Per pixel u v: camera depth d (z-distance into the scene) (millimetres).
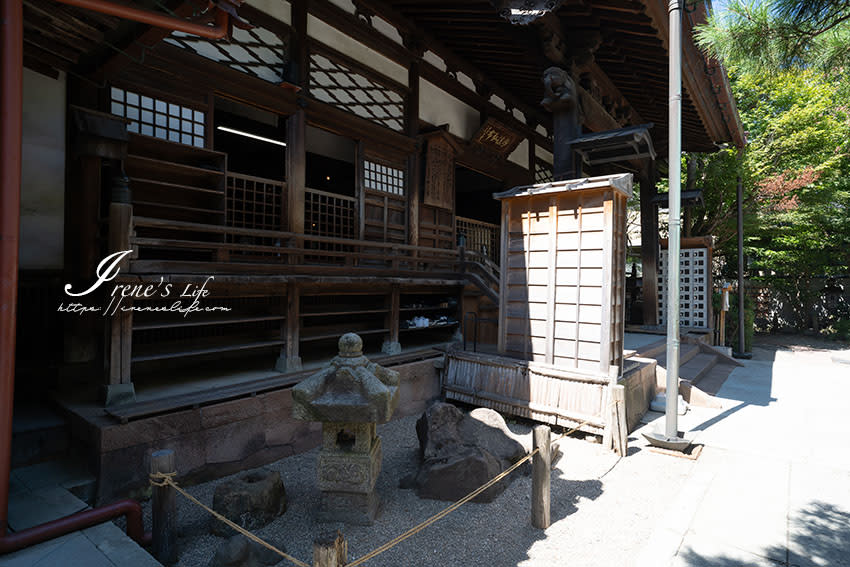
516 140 10055
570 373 5578
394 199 7801
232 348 4871
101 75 4227
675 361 5043
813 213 15953
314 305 7324
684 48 6234
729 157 14812
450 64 8750
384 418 3232
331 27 6543
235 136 9297
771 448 5059
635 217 19000
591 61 6895
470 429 4723
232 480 3584
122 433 3611
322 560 2021
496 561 3029
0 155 2611
